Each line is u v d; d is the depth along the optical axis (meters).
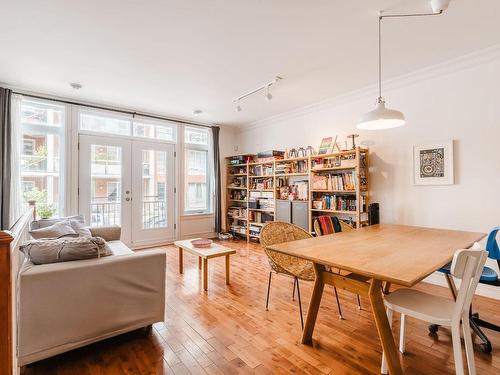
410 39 2.49
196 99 4.16
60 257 1.76
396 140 3.39
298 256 1.64
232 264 3.79
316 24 2.25
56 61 2.90
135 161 4.77
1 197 3.36
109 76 3.30
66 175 4.04
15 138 3.53
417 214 3.21
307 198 4.25
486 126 2.72
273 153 4.82
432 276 3.11
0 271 1.06
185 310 2.40
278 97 4.05
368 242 1.97
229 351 1.82
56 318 1.64
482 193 2.75
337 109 4.10
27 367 1.64
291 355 1.77
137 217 4.79
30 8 2.03
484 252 1.35
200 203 5.71
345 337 1.98
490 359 1.73
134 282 1.91
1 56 2.79
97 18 2.16
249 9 2.05
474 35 2.42
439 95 3.04
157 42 2.53
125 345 1.88
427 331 2.08
